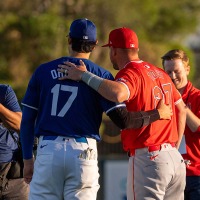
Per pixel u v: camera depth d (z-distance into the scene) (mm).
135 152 20844
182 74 24328
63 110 19547
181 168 21266
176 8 81625
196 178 24250
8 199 22906
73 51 20109
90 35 19969
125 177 45156
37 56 68562
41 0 71688
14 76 68625
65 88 19641
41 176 19547
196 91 24719
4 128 22594
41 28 67438
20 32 68312
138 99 20469
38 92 20062
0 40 68500
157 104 20797
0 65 68500
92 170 19531
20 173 22906
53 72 19859
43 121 19719
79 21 20094
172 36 82312
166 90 21266
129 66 20734
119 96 19328
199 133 24156
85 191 19531
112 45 21188
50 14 70125
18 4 71438
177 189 21453
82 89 19594
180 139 22438
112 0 70062
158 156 20672
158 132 20766
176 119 22250
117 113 19469
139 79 20453
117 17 70875
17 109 22438
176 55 24250
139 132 20688
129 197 21141
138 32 73312
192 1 83625
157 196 20750
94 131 19719
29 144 20297
